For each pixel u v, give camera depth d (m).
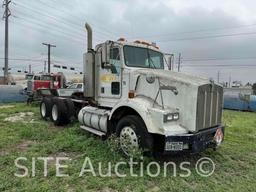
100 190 4.25
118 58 6.63
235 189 4.55
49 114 10.40
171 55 7.58
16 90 22.31
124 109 6.05
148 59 6.95
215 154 6.45
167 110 5.27
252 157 6.59
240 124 12.96
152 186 4.52
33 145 6.61
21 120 10.95
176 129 5.12
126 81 6.41
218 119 5.90
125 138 5.62
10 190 4.08
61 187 4.24
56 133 8.05
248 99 23.47
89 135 7.38
